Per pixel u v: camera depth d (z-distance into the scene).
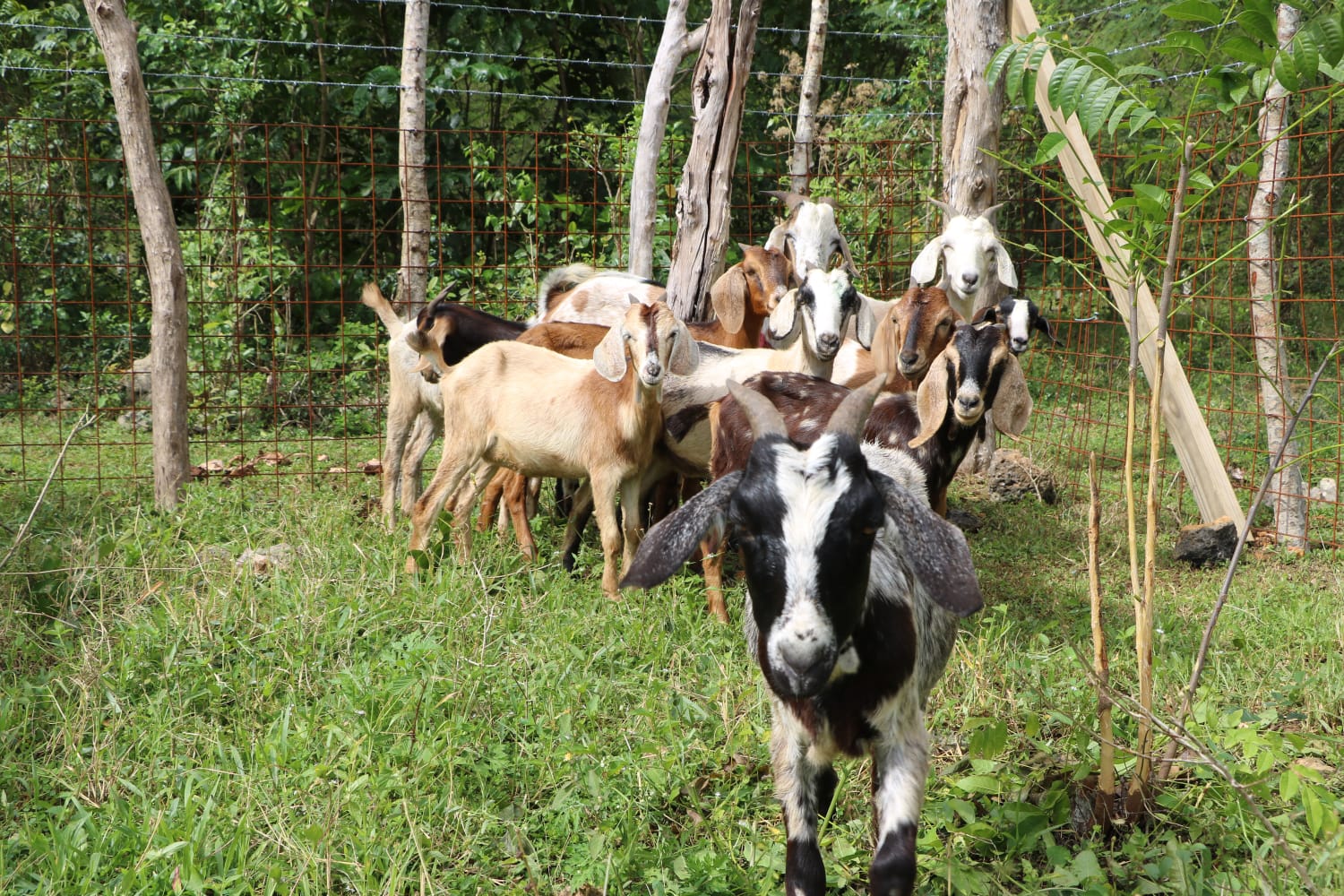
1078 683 4.75
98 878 3.43
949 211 8.31
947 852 3.62
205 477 8.21
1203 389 11.88
